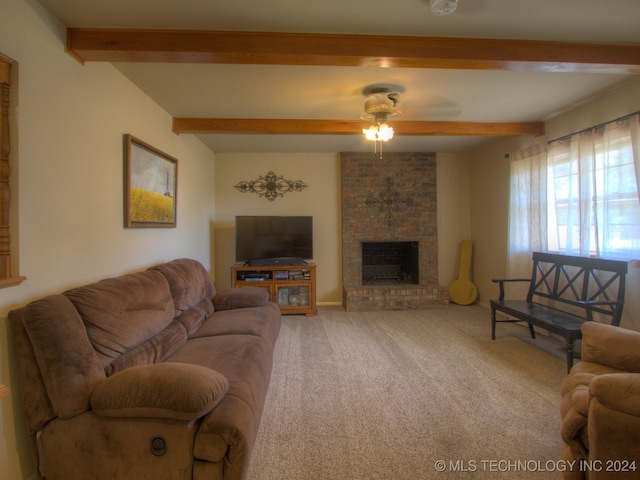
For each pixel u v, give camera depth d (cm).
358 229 493
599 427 116
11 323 134
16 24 143
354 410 207
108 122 212
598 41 197
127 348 164
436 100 286
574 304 279
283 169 494
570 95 278
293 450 170
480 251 488
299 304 441
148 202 261
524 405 211
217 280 490
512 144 410
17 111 143
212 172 475
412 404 213
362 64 198
